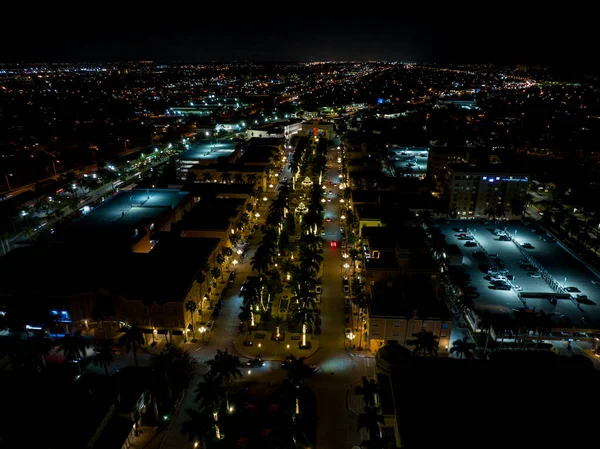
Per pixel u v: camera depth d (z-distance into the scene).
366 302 100.44
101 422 69.25
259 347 98.81
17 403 72.62
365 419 68.50
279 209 160.38
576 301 111.50
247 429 76.44
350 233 151.75
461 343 85.81
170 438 75.00
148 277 104.56
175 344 99.12
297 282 113.75
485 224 163.88
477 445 59.28
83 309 100.50
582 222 161.75
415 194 178.38
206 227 136.88
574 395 69.44
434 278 111.50
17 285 100.62
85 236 127.75
